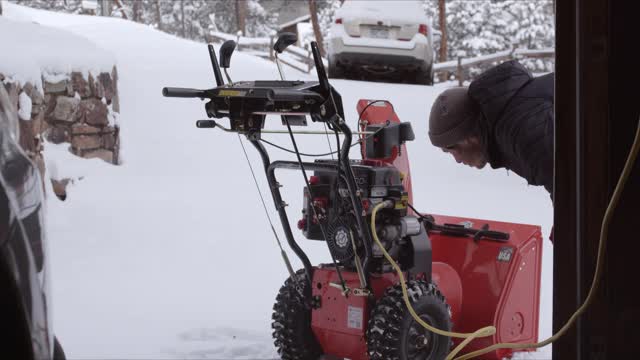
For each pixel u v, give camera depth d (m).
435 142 3.87
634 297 2.24
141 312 4.80
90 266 5.81
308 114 3.32
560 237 2.31
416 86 15.16
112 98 8.78
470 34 40.16
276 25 53.00
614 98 2.22
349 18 15.65
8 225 1.92
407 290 3.47
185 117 10.84
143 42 17.30
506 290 3.89
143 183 8.25
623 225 2.24
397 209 3.59
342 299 3.64
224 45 3.52
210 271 5.79
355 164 3.78
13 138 2.21
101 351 4.08
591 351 2.26
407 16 15.73
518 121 3.57
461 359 3.38
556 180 2.30
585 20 2.21
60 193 7.63
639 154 2.19
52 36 8.52
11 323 1.92
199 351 4.09
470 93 3.71
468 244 4.03
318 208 3.67
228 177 8.86
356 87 14.06
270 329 4.50
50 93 8.04
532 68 38.91
